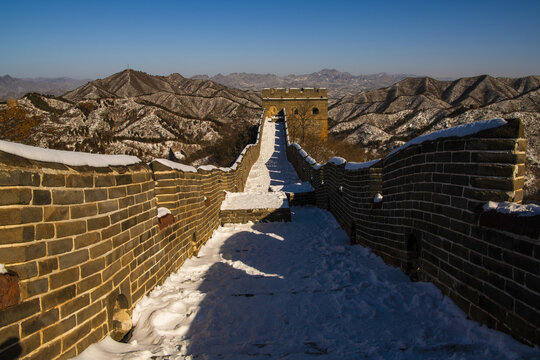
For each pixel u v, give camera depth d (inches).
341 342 138.4
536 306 119.1
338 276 235.9
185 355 130.3
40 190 112.3
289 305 177.8
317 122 2345.0
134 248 178.2
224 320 161.5
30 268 107.3
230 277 239.9
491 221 142.8
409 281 222.5
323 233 415.5
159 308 173.0
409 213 228.7
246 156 1062.4
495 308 140.3
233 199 518.6
